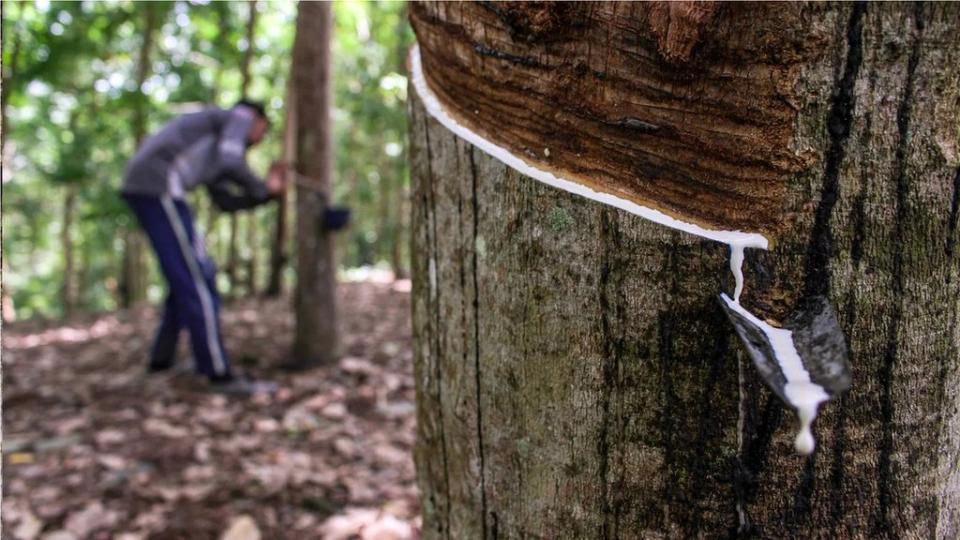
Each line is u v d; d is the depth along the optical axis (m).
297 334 3.74
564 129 0.76
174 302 3.66
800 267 0.70
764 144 0.69
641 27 0.68
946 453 0.77
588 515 0.81
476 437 0.92
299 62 3.50
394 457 2.55
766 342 0.65
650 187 0.73
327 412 3.01
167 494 2.26
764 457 0.72
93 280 15.04
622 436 0.78
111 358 4.22
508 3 0.74
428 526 1.07
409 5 0.95
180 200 3.30
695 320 0.72
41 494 2.28
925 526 0.76
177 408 3.11
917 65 0.66
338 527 2.05
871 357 0.71
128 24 6.39
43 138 8.51
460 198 0.88
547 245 0.78
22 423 2.99
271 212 10.32
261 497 2.25
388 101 6.01
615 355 0.76
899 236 0.69
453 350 0.94
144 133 6.41
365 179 10.16
